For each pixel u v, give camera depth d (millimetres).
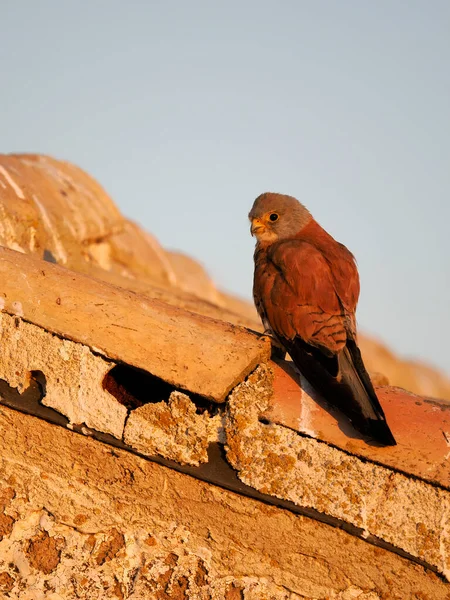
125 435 7262
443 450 6824
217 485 7180
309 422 6992
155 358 7090
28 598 7527
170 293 14250
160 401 7297
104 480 7445
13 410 7562
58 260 12227
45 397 7422
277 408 7066
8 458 7613
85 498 7492
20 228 11328
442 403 7465
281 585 7160
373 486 6848
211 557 7277
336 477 6906
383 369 16109
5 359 7477
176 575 7340
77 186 14625
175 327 7227
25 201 12000
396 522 6809
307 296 8133
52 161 15023
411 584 6852
